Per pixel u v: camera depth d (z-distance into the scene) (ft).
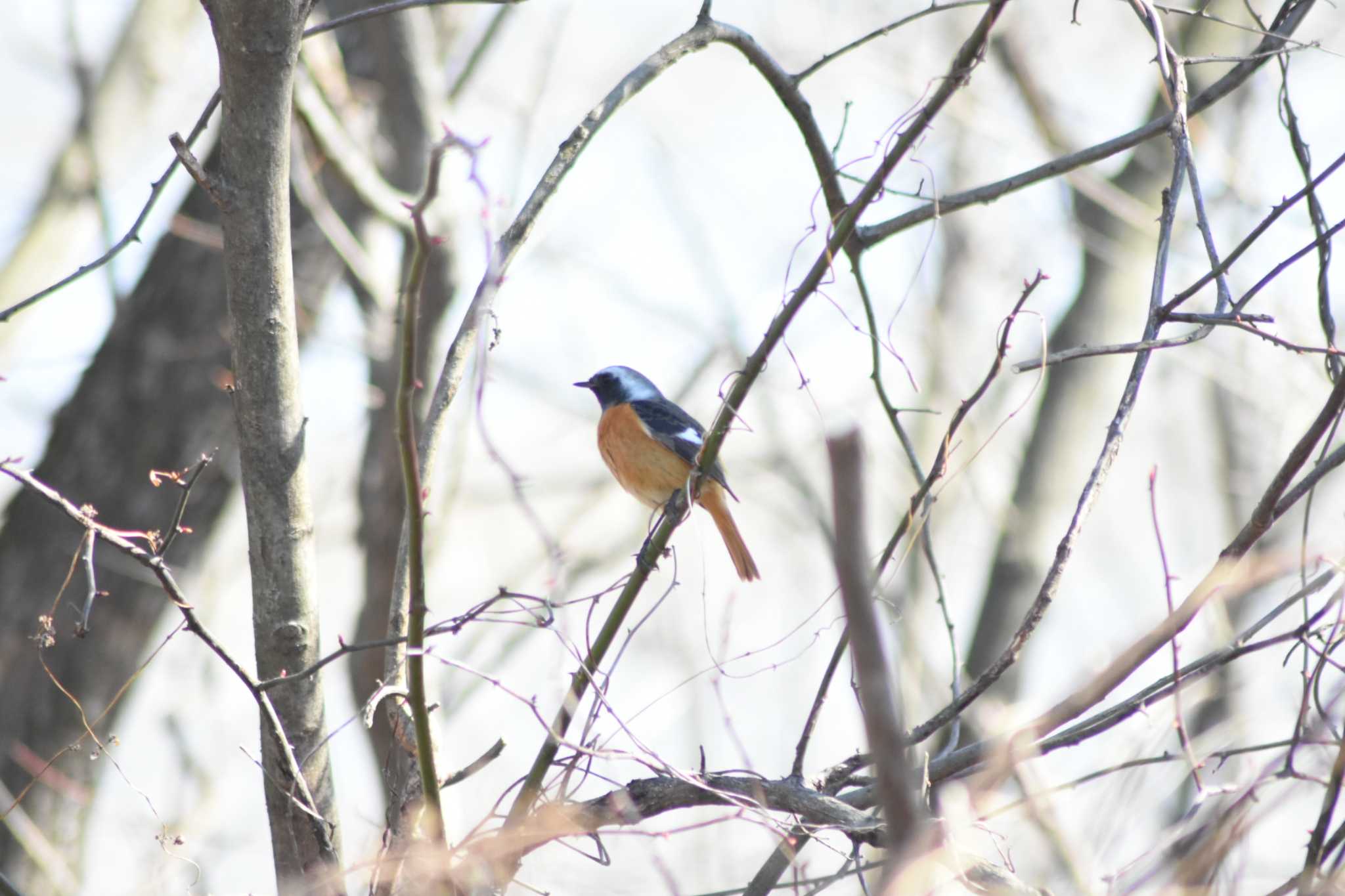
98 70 48.75
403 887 20.61
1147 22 24.80
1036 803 20.22
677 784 22.71
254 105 20.70
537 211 23.90
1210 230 22.68
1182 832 18.86
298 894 19.43
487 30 47.03
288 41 20.49
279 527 21.97
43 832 40.52
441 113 40.45
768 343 22.07
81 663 41.81
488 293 23.27
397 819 23.27
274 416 21.77
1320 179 22.43
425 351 38.40
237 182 20.99
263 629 22.09
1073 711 20.47
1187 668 21.39
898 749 12.80
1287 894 19.51
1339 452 20.66
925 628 54.13
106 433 42.27
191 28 50.83
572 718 21.68
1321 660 20.01
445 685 48.44
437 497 39.11
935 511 59.21
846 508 12.19
